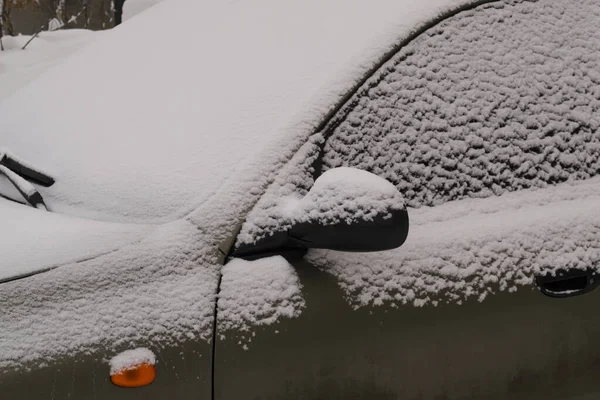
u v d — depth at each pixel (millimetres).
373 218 1970
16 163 2570
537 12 2754
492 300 2299
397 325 2182
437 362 2230
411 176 2361
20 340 1888
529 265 2369
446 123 2441
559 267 2400
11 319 1916
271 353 2037
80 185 2445
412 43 2467
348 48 2434
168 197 2211
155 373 1916
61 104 2932
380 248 2016
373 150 2320
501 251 2354
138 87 2758
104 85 2898
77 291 1969
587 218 2523
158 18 3248
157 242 2070
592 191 2625
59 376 1870
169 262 2037
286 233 2094
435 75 2469
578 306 2420
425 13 2525
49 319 1924
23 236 2164
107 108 2734
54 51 6094
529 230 2422
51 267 2008
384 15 2527
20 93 3240
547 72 2666
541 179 2562
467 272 2289
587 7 2891
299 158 2211
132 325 1938
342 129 2291
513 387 2340
